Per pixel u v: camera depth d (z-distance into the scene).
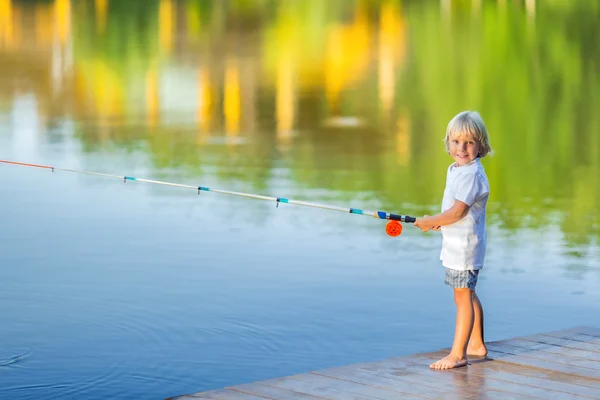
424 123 30.91
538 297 13.34
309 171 22.70
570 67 44.88
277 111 33.53
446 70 44.47
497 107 34.41
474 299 9.34
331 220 17.55
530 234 16.89
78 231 16.64
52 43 56.69
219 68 46.53
